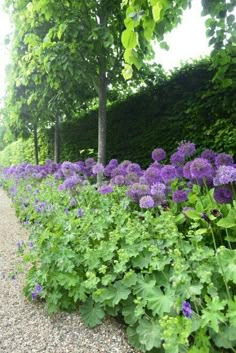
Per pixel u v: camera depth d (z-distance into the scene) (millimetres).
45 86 5227
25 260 2525
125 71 1983
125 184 3350
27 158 11914
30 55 4324
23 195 5285
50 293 2271
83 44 3951
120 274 2127
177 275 1679
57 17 3967
